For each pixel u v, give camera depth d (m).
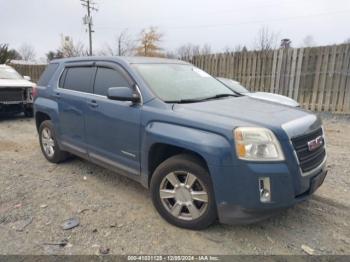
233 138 2.64
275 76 10.85
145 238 2.97
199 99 3.56
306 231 3.12
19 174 4.71
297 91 10.42
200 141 2.78
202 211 2.99
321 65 9.80
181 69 4.20
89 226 3.18
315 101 10.10
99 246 2.83
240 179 2.64
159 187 3.24
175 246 2.85
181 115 3.02
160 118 3.15
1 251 2.75
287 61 10.49
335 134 7.33
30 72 22.66
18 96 9.62
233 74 11.97
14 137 7.32
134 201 3.78
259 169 2.59
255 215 2.69
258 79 11.29
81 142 4.37
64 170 4.90
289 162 2.66
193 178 2.99
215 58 12.41
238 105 3.37
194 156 3.02
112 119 3.69
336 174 4.62
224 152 2.66
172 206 3.21
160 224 3.23
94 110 3.97
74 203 3.72
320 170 3.11
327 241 2.94
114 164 3.84
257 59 11.22
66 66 4.84
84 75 4.37
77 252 2.74
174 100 3.39
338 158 5.41
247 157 2.61
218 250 2.80
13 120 9.85
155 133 3.13
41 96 5.27
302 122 2.97
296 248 2.83
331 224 3.25
